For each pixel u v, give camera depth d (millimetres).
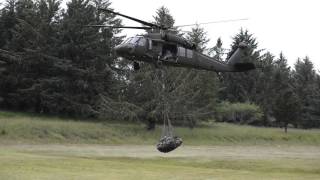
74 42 119812
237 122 157000
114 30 124500
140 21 45531
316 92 180125
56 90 117438
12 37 127938
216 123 135625
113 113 106125
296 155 79125
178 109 106125
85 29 119625
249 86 177375
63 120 109750
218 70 54062
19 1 132625
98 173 40344
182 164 59688
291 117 123312
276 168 58344
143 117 107875
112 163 51219
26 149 70938
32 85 119625
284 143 108625
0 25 131375
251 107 148875
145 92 105875
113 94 115312
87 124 100312
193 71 110000
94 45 120375
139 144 93125
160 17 112562
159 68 47219
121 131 100562
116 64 120875
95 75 117125
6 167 40656
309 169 58281
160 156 69562
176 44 47250
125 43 45906
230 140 106312
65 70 115438
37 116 113625
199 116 110375
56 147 77250
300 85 186750
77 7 124438
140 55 45688
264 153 81812
